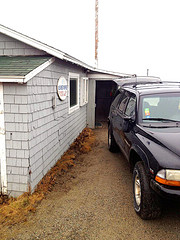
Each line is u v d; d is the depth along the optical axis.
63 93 6.31
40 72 4.62
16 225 3.47
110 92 13.84
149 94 4.40
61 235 3.21
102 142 8.31
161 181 2.85
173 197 2.79
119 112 5.68
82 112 9.73
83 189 4.58
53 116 5.60
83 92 9.41
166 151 3.05
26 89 4.02
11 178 4.32
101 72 10.34
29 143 4.20
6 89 4.07
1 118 4.16
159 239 3.05
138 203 3.52
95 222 3.46
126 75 10.75
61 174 5.34
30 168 4.31
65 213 3.74
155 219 3.47
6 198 4.38
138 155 3.80
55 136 5.84
